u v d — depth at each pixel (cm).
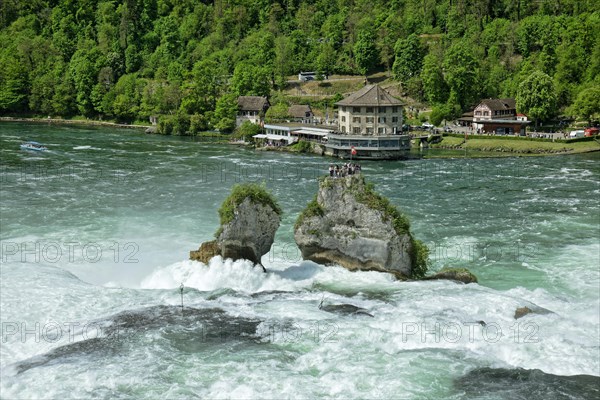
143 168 12825
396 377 4194
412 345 4609
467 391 4062
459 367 4328
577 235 8031
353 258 6175
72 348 4569
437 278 5997
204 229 8144
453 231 8262
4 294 5488
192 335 4753
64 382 4119
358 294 5572
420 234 8131
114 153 15075
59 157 14088
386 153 15038
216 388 4059
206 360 4400
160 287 5941
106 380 4138
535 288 6222
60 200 9638
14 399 3962
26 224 8288
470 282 5962
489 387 4106
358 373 4241
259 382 4125
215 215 8838
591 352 4525
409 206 9650
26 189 10419
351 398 3975
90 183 11031
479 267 6869
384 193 10644
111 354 4478
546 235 8044
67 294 5528
